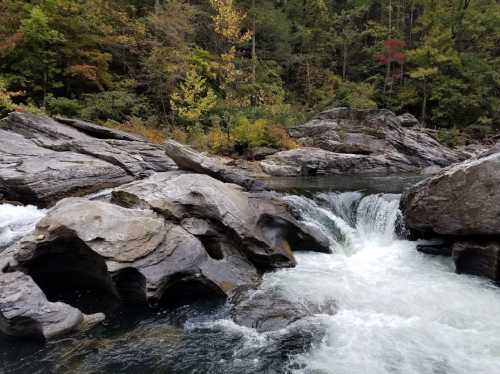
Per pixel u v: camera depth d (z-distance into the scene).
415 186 9.34
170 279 6.79
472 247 7.70
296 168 20.22
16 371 4.89
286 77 37.75
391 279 7.67
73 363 5.07
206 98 23.70
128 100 22.80
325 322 6.00
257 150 22.61
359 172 21.67
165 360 5.17
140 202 8.23
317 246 9.41
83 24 22.17
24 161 12.65
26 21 19.39
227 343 5.55
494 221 7.25
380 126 25.31
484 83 32.53
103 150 15.05
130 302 6.90
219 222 8.14
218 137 22.31
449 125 33.72
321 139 24.86
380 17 43.97
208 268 7.23
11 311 5.38
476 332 5.61
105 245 6.52
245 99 28.00
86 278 7.51
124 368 4.99
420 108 35.53
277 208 9.70
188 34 29.19
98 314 6.27
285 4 41.03
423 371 4.75
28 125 15.93
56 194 12.06
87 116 21.06
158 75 24.59
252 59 31.58
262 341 5.58
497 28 33.81
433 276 7.80
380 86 37.31
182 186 8.70
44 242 6.69
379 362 4.97
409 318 6.08
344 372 4.80
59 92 23.62
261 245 8.29
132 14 28.20
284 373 4.86
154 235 7.02
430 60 32.50
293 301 6.61
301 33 37.34
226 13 28.00
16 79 20.00
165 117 25.08
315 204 11.65
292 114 29.12
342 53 41.28
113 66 27.50
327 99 33.78
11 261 6.69
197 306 6.73
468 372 4.70
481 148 27.69
